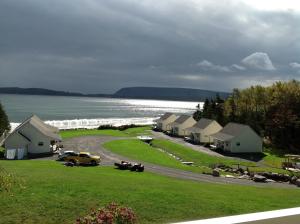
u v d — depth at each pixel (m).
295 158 69.00
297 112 93.25
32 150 64.56
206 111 128.50
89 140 83.12
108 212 10.63
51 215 18.95
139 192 25.00
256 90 107.88
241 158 69.06
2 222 17.48
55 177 28.67
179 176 45.22
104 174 37.06
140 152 67.69
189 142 89.81
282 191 34.97
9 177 20.02
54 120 175.50
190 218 20.41
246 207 23.53
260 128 99.00
